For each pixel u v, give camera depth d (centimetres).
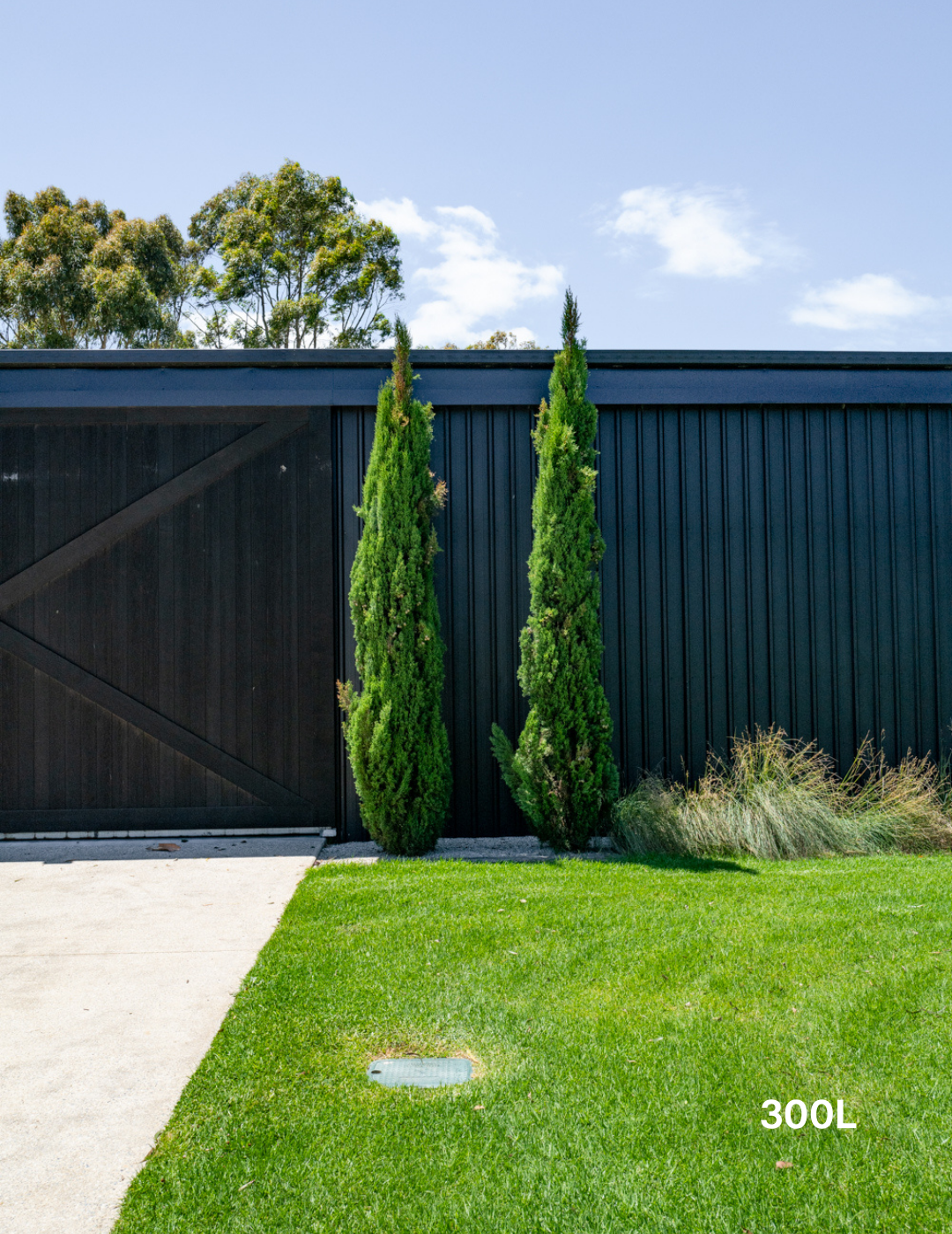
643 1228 222
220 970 405
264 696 707
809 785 685
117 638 707
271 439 714
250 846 671
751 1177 241
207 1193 238
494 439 723
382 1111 276
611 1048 313
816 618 735
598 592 656
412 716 636
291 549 712
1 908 509
